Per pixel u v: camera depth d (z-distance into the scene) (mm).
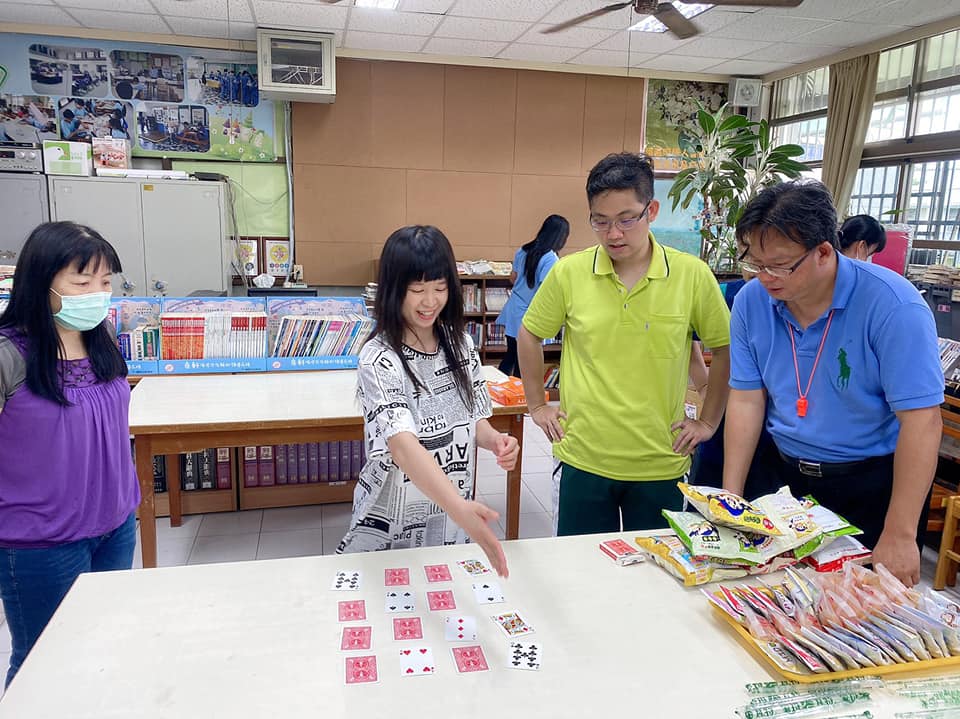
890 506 1342
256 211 5996
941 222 5172
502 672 1014
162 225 5250
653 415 1809
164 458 3266
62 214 5062
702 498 1330
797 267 1328
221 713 914
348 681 982
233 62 5723
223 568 1288
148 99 5633
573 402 1877
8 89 5391
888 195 5617
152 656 1022
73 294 1464
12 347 1426
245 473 3402
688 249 6938
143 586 1215
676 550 1325
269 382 3023
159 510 3303
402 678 993
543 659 1045
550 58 6027
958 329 4145
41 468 1464
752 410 1633
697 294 1811
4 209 4965
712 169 5359
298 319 3240
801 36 5266
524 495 3785
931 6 4559
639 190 1626
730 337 1690
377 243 6234
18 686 951
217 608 1154
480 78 6160
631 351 1794
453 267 1366
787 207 1293
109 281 1555
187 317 3111
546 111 6359
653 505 1865
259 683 972
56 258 1430
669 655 1065
